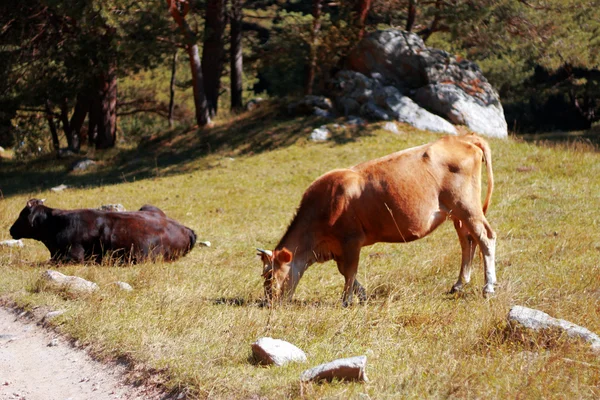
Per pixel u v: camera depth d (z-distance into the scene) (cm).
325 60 2597
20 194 2155
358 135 2206
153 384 574
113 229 1133
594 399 475
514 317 604
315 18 2677
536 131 3334
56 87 2758
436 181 822
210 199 1789
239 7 3098
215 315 730
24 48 2739
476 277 875
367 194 819
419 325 666
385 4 2811
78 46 2600
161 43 2608
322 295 879
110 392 584
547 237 1095
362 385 512
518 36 2541
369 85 2394
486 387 495
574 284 776
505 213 1306
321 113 2412
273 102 2666
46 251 1262
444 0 2522
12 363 683
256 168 2066
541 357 542
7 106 2894
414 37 2503
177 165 2283
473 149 834
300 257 836
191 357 601
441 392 493
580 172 1608
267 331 663
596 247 989
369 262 1063
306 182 1872
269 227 1442
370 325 671
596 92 3231
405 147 2067
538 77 3488
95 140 3083
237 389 528
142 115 3912
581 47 2531
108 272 1018
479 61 3328
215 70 2889
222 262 1138
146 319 727
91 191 2044
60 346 708
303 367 564
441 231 1253
